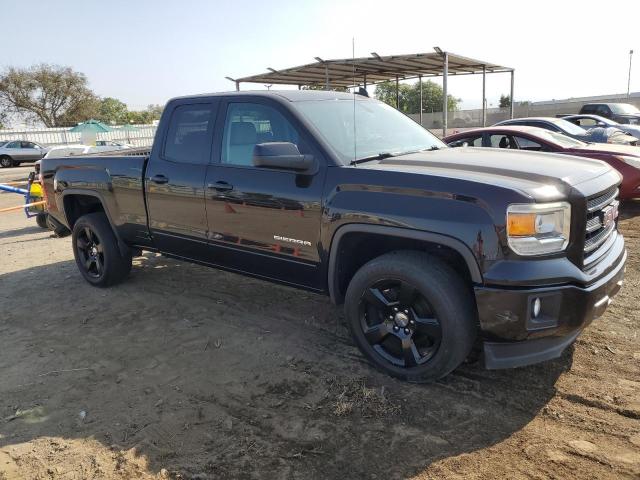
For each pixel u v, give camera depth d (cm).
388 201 318
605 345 368
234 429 300
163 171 454
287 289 530
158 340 425
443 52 1605
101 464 276
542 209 280
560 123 1060
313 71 1997
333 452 276
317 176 353
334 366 365
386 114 452
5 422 319
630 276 505
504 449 271
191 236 445
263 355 388
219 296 519
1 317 498
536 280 279
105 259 541
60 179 565
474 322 313
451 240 294
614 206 344
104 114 7925
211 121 426
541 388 322
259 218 386
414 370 329
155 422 310
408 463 265
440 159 351
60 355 407
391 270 321
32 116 5453
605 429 281
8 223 1080
